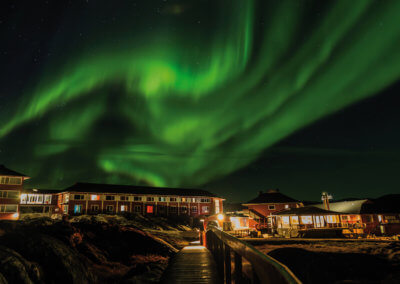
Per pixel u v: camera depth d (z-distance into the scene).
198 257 10.88
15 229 9.02
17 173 42.91
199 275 7.60
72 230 13.25
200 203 62.50
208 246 13.81
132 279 9.89
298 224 40.94
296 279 1.56
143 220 45.81
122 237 17.44
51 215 51.25
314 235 33.00
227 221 47.50
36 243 8.43
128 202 55.09
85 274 9.14
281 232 35.69
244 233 39.50
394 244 17.56
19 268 6.41
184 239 31.17
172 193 61.00
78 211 50.22
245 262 4.08
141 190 58.94
